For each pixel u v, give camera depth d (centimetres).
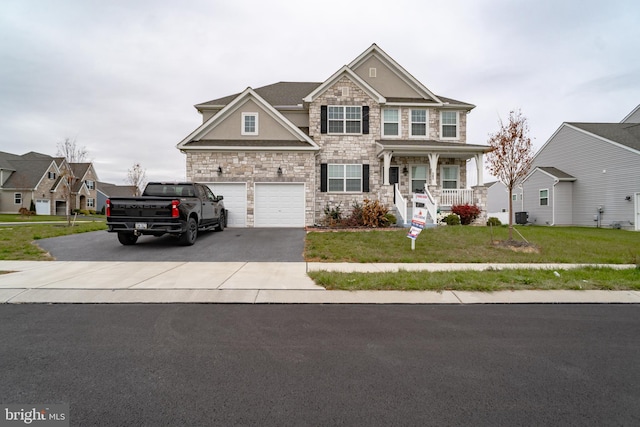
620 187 1994
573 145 2328
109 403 280
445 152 1689
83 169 4691
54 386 305
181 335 431
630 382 322
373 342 413
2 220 2516
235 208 1617
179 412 268
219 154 1616
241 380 320
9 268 791
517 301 594
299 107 1908
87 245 1088
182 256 949
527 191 2591
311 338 424
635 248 1102
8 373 329
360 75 1939
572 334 446
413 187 1850
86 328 452
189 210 1090
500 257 959
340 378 325
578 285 668
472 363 359
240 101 1700
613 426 256
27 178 4078
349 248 1041
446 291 644
